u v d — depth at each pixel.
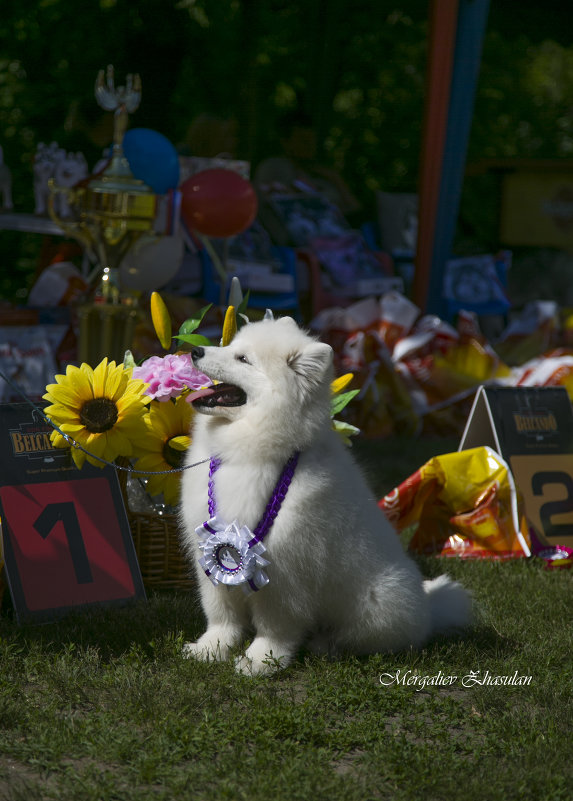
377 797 5.02
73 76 21.95
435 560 9.73
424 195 19.09
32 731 5.51
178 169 14.61
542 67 35.53
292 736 5.71
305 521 6.46
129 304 12.79
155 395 7.75
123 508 8.02
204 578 6.98
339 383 8.53
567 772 5.41
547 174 25.38
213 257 15.71
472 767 5.38
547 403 10.69
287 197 20.45
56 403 7.44
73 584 7.57
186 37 22.22
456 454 10.05
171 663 6.63
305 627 6.95
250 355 6.47
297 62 25.38
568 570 9.79
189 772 5.10
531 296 25.14
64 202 15.30
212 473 6.66
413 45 27.92
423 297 19.56
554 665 7.14
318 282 18.81
